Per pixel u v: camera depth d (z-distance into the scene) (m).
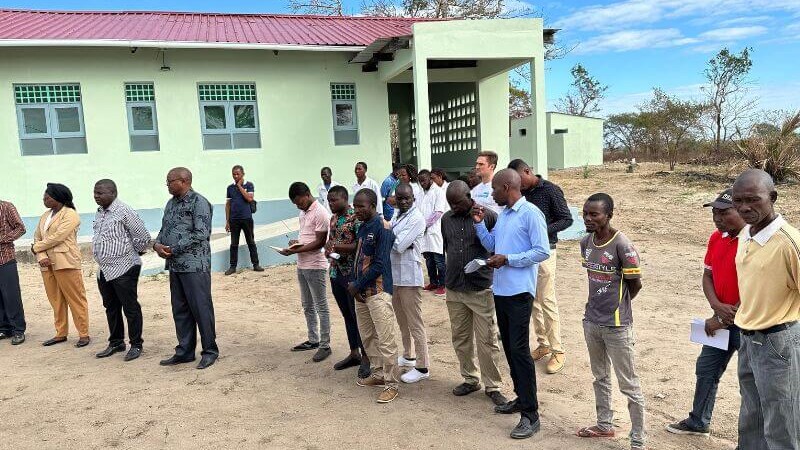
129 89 11.86
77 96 11.59
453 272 4.50
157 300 8.33
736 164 17.62
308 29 14.55
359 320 4.86
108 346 6.13
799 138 16.84
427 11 24.78
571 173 23.27
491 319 4.49
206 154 12.36
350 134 13.41
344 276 5.04
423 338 5.08
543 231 4.00
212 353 5.63
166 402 4.71
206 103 12.37
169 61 11.95
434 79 13.87
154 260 10.57
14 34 11.02
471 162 15.02
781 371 3.10
